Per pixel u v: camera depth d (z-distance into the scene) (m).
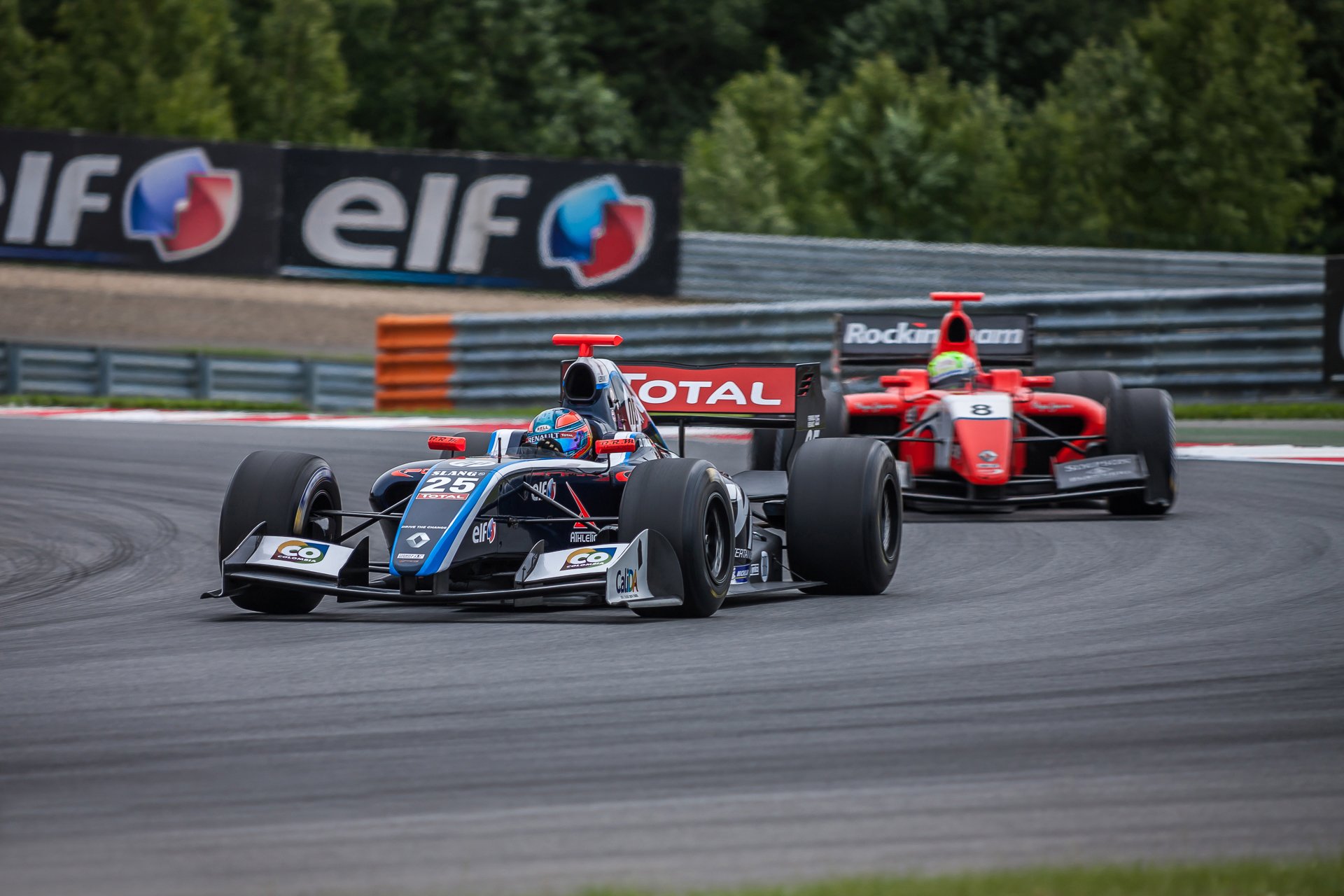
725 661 24.05
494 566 29.44
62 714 20.75
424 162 92.75
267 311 115.69
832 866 14.44
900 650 25.08
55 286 119.06
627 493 27.78
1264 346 73.19
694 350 77.88
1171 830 15.59
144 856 14.80
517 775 17.56
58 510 45.66
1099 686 22.33
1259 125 149.75
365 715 20.50
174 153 93.81
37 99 140.00
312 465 29.22
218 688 22.27
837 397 46.19
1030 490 47.25
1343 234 183.12
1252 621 27.86
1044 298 74.25
